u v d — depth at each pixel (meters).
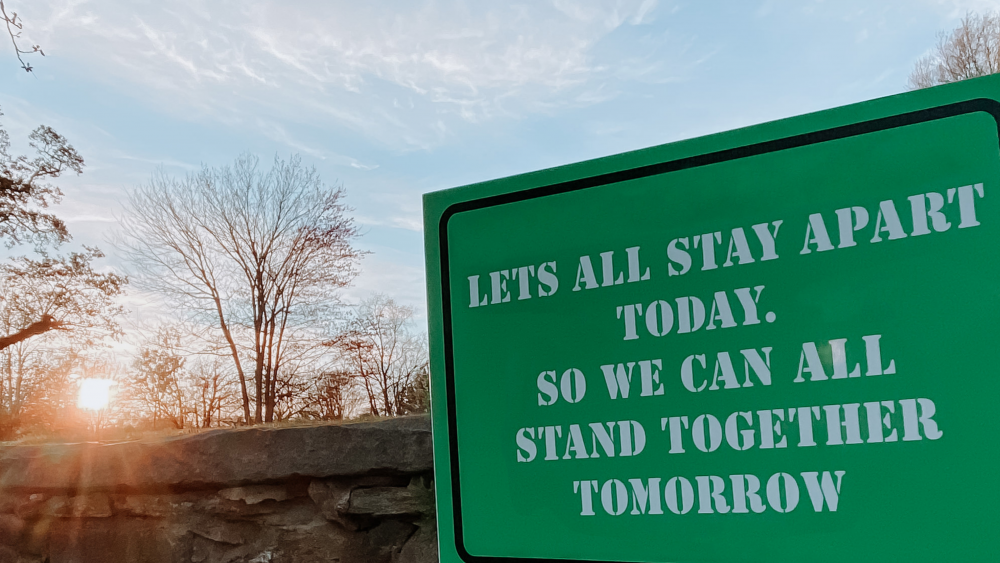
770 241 1.49
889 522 1.35
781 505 1.43
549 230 1.69
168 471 2.81
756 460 1.46
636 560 1.53
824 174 1.46
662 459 1.53
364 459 2.58
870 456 1.38
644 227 1.60
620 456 1.57
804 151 1.48
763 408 1.46
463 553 1.68
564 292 1.66
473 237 1.77
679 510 1.51
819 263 1.45
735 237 1.52
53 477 2.97
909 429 1.36
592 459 1.59
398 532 2.56
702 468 1.50
